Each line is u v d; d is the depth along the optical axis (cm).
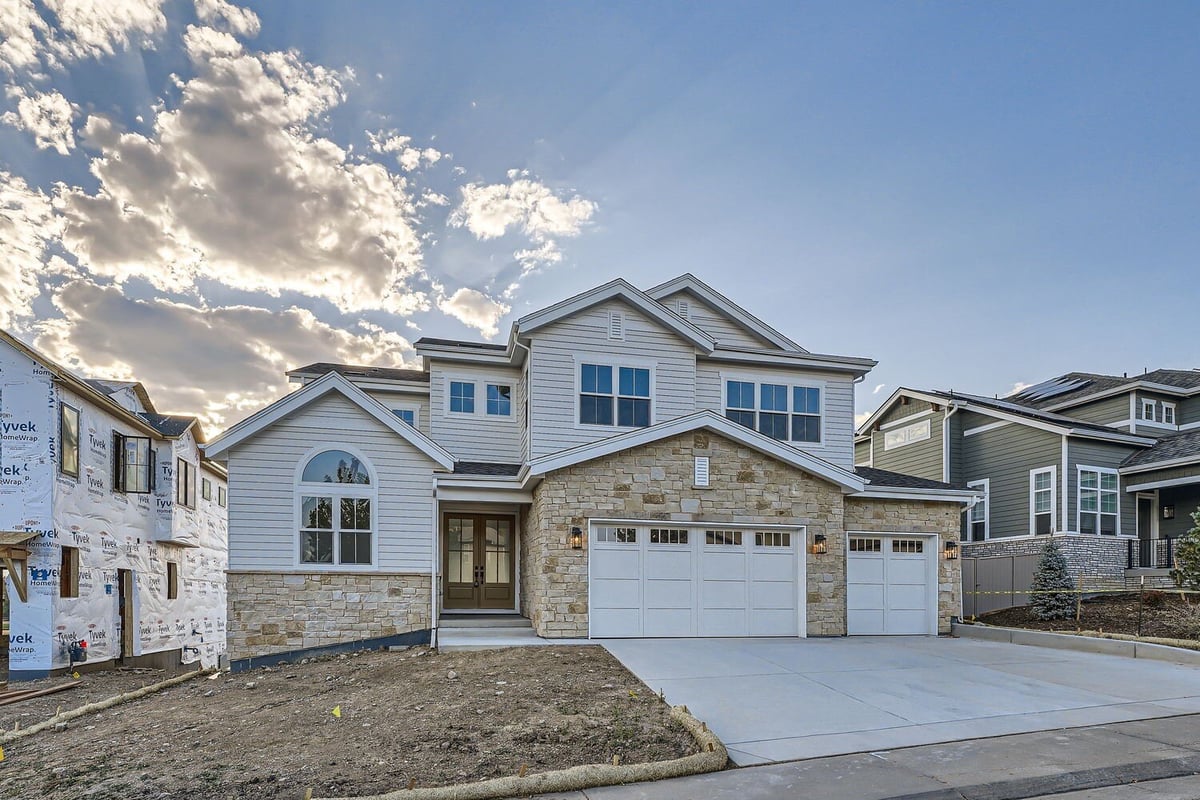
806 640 1429
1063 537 2034
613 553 1407
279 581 1412
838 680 1025
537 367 1597
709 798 588
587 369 1627
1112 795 608
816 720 822
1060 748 718
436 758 673
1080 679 1049
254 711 920
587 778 614
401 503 1486
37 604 1509
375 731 762
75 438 1636
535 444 1572
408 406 1842
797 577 1499
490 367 1755
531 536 1523
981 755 697
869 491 1555
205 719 896
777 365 1805
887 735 766
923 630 1597
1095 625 1541
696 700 896
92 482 1716
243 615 1391
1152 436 2288
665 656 1173
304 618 1416
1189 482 1986
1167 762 676
